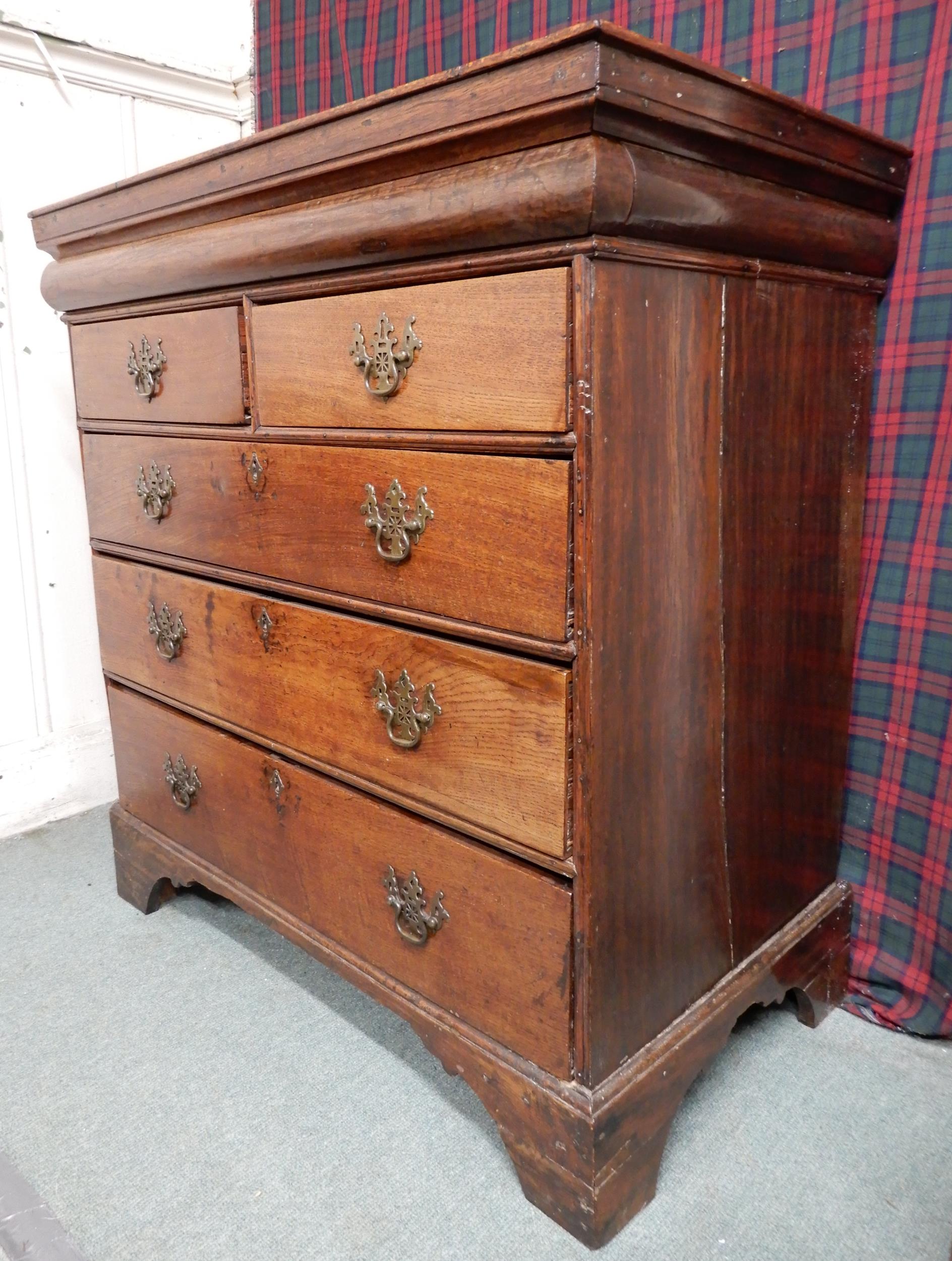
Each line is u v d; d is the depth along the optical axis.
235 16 1.97
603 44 0.70
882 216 1.12
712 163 0.85
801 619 1.14
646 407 0.86
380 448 1.00
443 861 1.05
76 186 1.83
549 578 0.86
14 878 1.76
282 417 1.12
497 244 0.83
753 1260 0.96
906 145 1.12
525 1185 1.04
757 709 1.09
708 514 0.96
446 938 1.08
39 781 1.96
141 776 1.59
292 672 1.20
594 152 0.73
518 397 0.85
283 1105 1.20
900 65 1.11
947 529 1.18
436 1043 1.11
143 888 1.62
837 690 1.24
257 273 1.08
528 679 0.90
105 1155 1.12
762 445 1.01
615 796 0.92
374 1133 1.15
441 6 1.54
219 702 1.35
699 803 1.03
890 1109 1.16
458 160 0.84
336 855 1.21
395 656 1.04
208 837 1.46
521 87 0.75
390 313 0.95
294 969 1.48
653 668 0.93
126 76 1.84
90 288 1.35
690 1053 1.06
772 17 1.20
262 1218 1.03
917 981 1.29
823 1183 1.05
